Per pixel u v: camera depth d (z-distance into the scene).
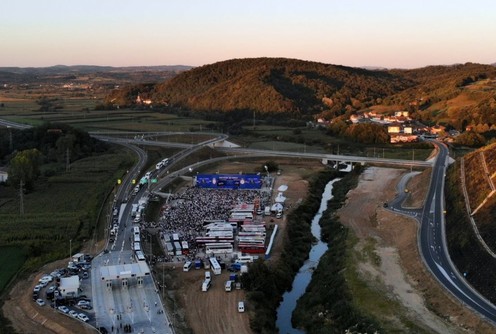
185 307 128.62
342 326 121.62
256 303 131.25
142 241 170.38
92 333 110.25
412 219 187.38
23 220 185.50
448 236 167.00
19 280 138.62
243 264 152.75
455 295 125.50
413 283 138.62
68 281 129.75
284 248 170.75
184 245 164.00
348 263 153.12
